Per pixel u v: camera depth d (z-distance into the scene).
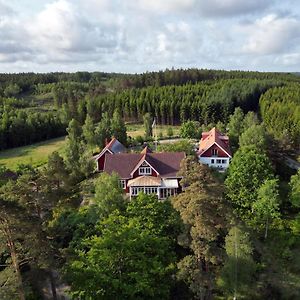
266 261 45.75
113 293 32.88
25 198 33.44
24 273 32.16
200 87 169.25
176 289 40.28
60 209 52.38
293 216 56.25
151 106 155.00
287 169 72.81
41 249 30.20
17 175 80.56
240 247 37.81
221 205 34.81
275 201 49.66
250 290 38.50
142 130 140.88
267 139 74.12
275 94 148.12
